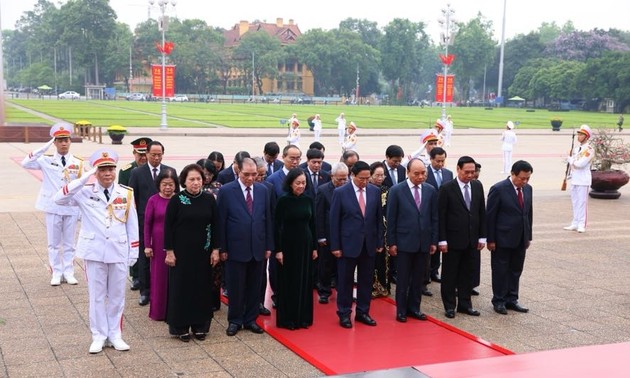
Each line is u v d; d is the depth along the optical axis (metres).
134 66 113.56
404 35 125.38
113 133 29.89
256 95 114.44
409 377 2.81
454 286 7.73
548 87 100.88
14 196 15.52
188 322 6.56
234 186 6.92
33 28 152.88
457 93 142.75
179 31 114.69
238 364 6.03
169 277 6.63
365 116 66.56
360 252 7.18
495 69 126.56
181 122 47.34
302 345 6.57
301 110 76.94
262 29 118.00
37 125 32.28
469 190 7.71
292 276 7.05
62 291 8.27
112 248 6.23
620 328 7.34
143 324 7.18
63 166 8.59
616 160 17.52
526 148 34.28
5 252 10.20
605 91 89.94
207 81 114.19
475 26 120.38
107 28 113.06
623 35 119.69
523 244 7.89
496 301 7.96
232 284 6.90
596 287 9.09
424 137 9.76
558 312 7.94
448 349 6.53
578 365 2.96
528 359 3.05
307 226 7.10
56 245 8.54
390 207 7.48
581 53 109.19
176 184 7.18
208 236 6.64
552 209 15.79
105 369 5.83
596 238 12.50
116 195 6.32
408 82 134.62
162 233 7.07
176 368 5.89
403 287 7.45
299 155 8.27
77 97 109.62
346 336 6.91
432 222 7.50
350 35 120.50
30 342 6.49
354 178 7.23
